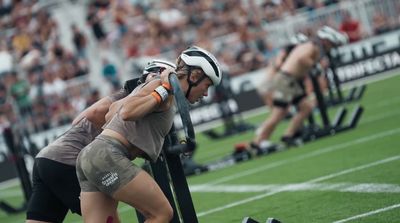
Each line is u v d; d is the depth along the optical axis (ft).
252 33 169.37
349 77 167.63
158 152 40.40
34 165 46.16
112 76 156.04
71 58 158.71
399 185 58.03
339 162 74.95
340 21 173.58
